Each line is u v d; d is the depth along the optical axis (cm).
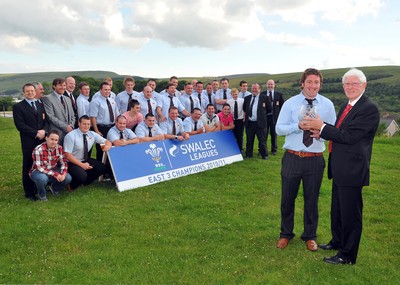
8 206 701
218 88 1261
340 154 462
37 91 779
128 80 983
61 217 643
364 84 451
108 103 906
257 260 488
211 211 675
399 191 823
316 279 440
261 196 768
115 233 574
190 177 931
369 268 468
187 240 549
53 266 467
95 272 451
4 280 433
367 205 724
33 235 565
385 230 598
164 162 927
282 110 517
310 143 496
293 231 590
